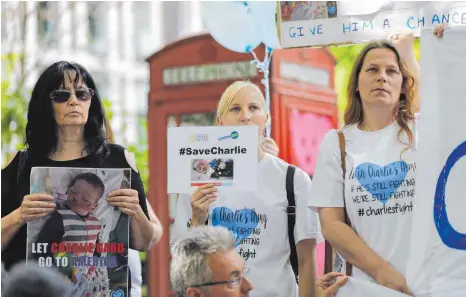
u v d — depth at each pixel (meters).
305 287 5.26
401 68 5.04
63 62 5.25
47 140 5.25
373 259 4.83
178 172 5.27
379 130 5.00
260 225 5.25
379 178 4.89
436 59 4.80
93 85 5.30
